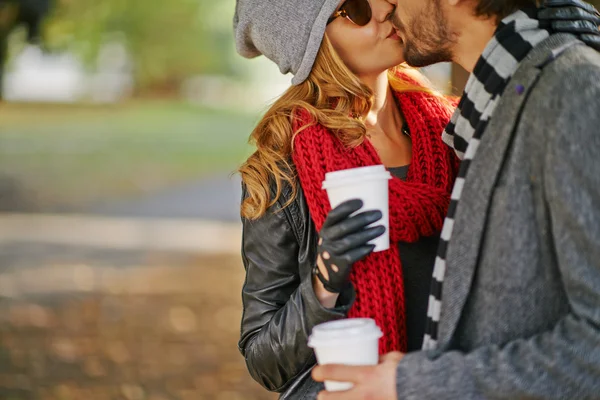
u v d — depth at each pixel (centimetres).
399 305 292
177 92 8469
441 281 256
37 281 1498
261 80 8894
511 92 243
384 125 329
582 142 223
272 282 307
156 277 1533
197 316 1254
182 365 1013
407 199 290
